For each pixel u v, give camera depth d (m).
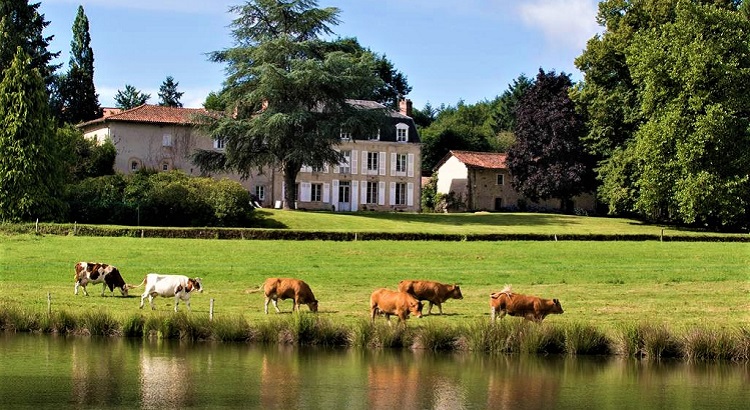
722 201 51.84
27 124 48.94
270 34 62.75
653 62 54.81
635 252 42.41
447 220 60.53
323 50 62.91
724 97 53.53
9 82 48.94
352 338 22.84
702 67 52.47
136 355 21.56
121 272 33.56
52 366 20.34
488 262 38.50
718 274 34.91
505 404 17.98
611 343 22.47
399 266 36.78
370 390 18.77
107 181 53.34
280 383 19.16
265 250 40.16
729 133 52.25
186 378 19.45
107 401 17.70
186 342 23.22
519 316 24.42
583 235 48.66
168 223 52.59
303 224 54.03
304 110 59.16
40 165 48.91
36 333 24.19
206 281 31.95
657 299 28.97
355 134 61.66
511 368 21.02
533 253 41.50
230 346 22.75
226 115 61.59
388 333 22.75
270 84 58.16
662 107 55.41
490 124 122.75
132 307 26.56
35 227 43.94
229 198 52.66
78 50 88.94
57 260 35.97
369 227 53.91
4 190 48.22
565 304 27.88
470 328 22.86
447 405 17.86
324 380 19.47
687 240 50.03
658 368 21.27
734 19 54.44
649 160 54.91
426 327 22.98
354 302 27.98
